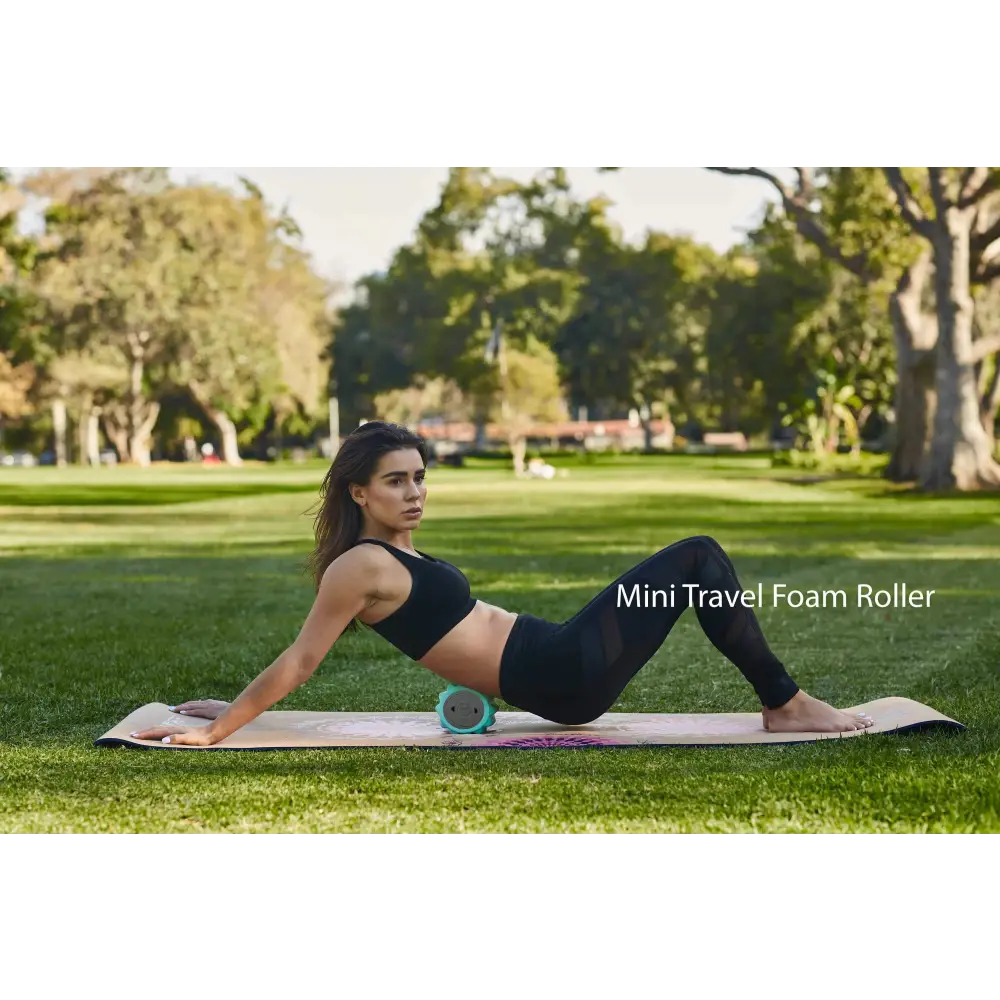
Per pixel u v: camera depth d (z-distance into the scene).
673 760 7.04
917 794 6.25
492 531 27.77
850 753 7.14
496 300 104.06
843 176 51.69
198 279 92.62
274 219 103.88
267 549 23.92
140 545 25.02
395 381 121.62
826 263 70.38
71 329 89.50
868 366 82.81
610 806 6.11
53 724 8.52
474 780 6.62
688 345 107.75
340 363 121.25
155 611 14.70
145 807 6.15
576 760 7.06
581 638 7.37
